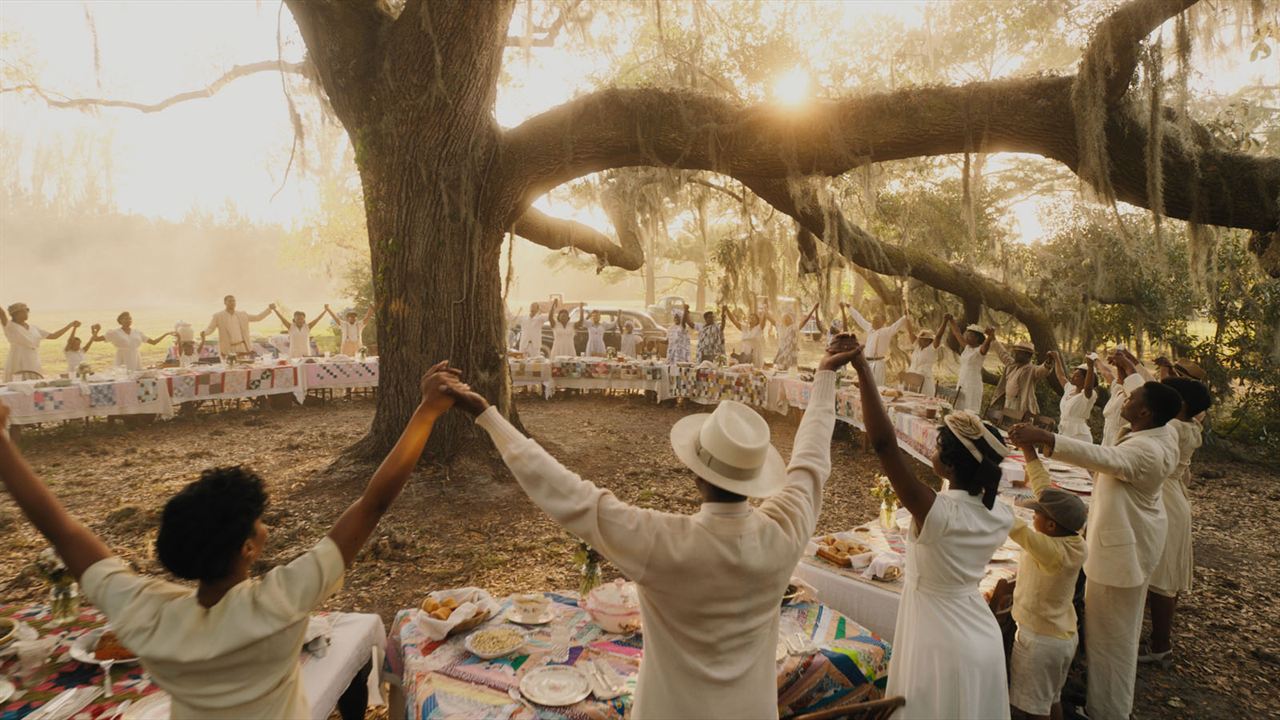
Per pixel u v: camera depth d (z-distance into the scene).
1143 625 4.97
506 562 5.57
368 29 7.35
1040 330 12.95
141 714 2.24
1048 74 6.96
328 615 3.01
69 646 2.70
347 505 6.80
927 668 2.37
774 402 11.38
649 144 7.59
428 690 2.48
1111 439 6.56
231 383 11.16
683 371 12.62
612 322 18.56
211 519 1.48
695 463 1.67
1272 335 10.57
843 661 2.78
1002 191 14.62
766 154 7.49
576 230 10.84
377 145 7.46
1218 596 5.45
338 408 12.31
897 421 8.29
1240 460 10.02
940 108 7.06
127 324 11.28
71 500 7.10
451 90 7.13
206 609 1.52
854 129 7.23
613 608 2.93
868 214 12.22
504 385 8.15
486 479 7.41
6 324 10.23
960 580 2.40
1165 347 12.55
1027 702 3.20
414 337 7.59
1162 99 6.20
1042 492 3.21
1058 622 3.13
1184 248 11.74
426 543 5.95
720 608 1.59
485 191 7.64
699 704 1.61
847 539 4.08
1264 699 4.03
